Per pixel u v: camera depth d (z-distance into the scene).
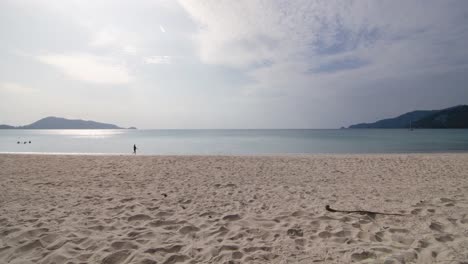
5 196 5.86
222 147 31.22
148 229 3.84
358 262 2.77
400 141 38.62
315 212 4.57
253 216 4.39
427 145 29.83
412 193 5.97
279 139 50.47
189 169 9.94
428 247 3.10
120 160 12.68
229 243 3.31
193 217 4.37
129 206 5.00
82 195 5.95
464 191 6.06
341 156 14.52
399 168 9.85
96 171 9.53
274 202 5.32
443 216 4.22
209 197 5.75
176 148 30.08
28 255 3.03
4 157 14.18
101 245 3.26
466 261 2.69
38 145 36.34
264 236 3.56
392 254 2.92
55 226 3.93
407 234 3.54
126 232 3.72
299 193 6.10
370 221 4.08
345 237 3.47
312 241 3.36
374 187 6.72
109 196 5.85
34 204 5.18
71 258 2.94
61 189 6.62
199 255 3.00
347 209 4.73
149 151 26.27
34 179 8.03
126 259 2.92
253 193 6.12
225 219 4.26
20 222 4.10
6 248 3.19
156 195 5.95
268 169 9.95
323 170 9.68
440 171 9.03
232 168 10.18
